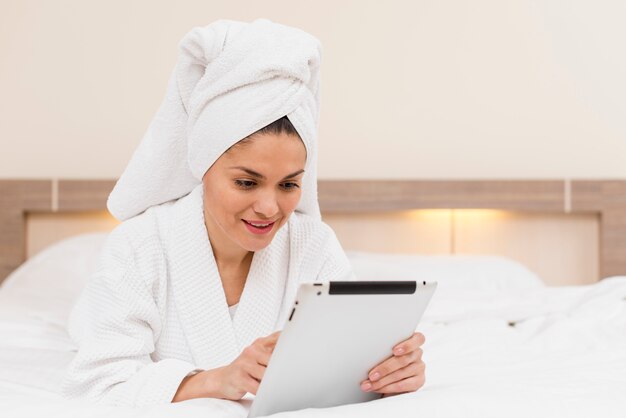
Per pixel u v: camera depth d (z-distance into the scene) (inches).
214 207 40.0
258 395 33.8
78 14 109.7
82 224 108.8
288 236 47.8
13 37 109.3
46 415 33.7
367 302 33.1
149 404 37.3
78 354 40.9
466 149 111.4
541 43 111.7
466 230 110.6
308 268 48.5
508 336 61.7
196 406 34.8
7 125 109.2
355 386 37.3
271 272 46.1
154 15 110.4
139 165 45.3
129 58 110.0
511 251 110.4
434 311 75.2
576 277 110.0
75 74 109.7
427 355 54.0
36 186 106.6
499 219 110.5
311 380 35.0
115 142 110.0
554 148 111.5
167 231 45.0
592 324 62.7
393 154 111.3
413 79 111.3
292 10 111.0
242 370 35.7
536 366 48.7
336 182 108.2
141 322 43.2
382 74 111.4
